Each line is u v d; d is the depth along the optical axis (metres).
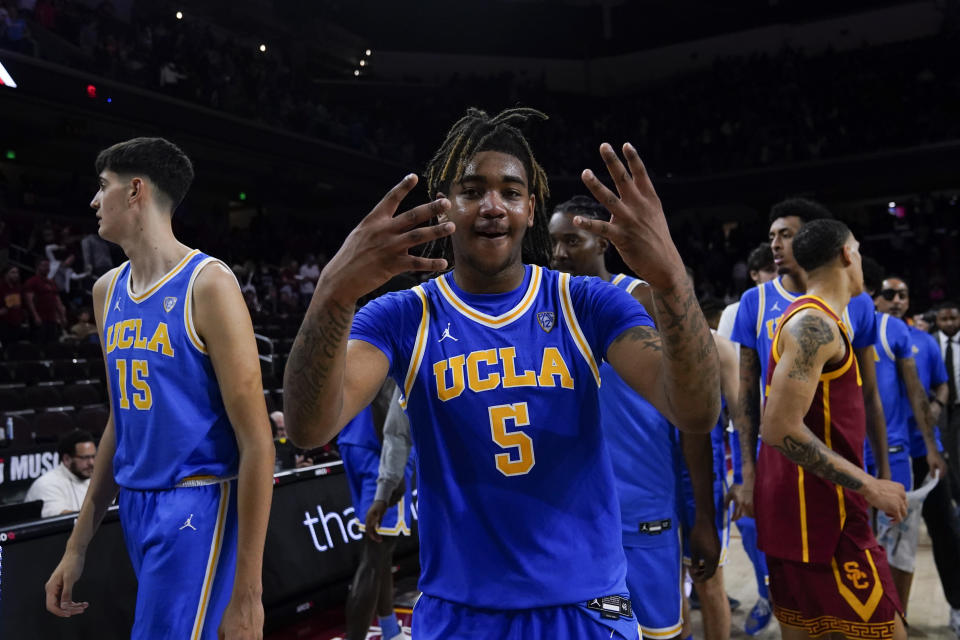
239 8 18.05
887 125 17.80
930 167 17.00
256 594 1.72
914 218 17.69
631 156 1.08
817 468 2.09
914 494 3.38
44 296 8.86
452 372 1.32
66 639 2.66
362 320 1.34
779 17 21.25
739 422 2.84
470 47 22.28
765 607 3.50
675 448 2.47
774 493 2.28
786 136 18.75
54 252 10.55
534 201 1.43
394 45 21.89
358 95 19.89
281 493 3.80
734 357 2.89
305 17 19.67
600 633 1.29
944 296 15.43
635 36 22.48
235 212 18.62
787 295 2.88
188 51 14.71
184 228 13.87
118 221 1.86
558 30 22.55
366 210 19.09
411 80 21.78
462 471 1.31
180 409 1.80
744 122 19.08
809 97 19.36
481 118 1.37
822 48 21.02
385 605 3.32
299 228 17.73
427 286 1.40
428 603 1.34
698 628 3.54
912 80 18.42
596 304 1.35
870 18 20.41
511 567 1.29
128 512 1.84
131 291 1.90
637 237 1.08
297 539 3.77
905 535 3.41
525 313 1.35
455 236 1.32
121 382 1.86
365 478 3.31
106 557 2.86
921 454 3.97
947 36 18.83
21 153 13.68
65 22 12.88
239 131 14.58
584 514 1.32
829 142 18.16
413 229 1.08
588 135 20.34
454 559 1.31
